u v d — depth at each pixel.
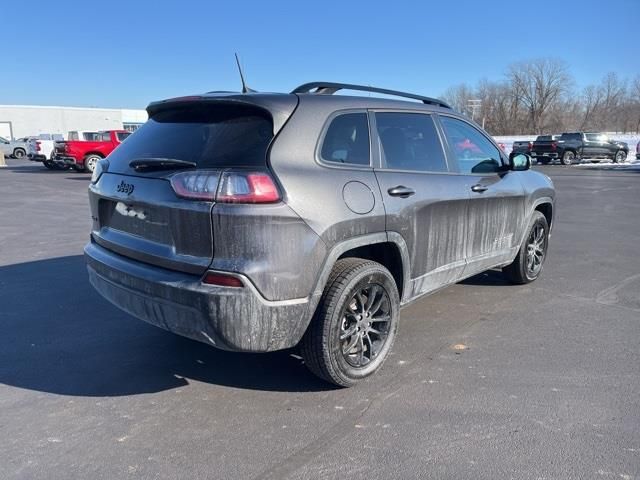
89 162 22.38
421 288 3.97
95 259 3.49
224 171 2.85
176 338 4.28
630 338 4.27
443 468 2.62
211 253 2.85
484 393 3.37
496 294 5.40
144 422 3.04
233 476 2.57
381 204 3.39
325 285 3.17
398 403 3.25
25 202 12.85
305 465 2.65
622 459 2.69
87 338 4.27
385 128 3.70
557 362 3.82
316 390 3.42
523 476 2.56
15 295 5.34
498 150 5.01
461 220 4.24
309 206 2.97
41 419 3.07
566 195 15.15
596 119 81.50
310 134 3.14
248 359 3.89
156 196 3.04
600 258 7.07
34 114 65.44
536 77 79.56
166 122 3.52
